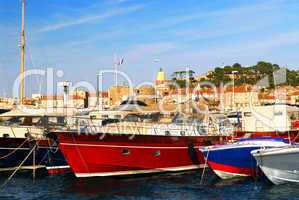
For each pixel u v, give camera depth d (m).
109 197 17.92
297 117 27.86
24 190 19.42
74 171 21.09
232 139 24.44
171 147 22.97
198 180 21.55
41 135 23.58
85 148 20.83
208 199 17.50
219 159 21.41
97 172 21.36
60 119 24.78
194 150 23.89
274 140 21.44
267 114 27.22
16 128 24.02
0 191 19.28
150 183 20.81
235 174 21.89
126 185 20.30
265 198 17.34
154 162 22.52
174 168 23.39
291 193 18.11
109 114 23.69
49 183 20.95
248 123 27.80
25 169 24.17
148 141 22.16
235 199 17.39
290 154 19.22
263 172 19.98
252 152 19.59
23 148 23.53
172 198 17.73
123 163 21.58
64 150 20.77
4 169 23.84
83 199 17.61
